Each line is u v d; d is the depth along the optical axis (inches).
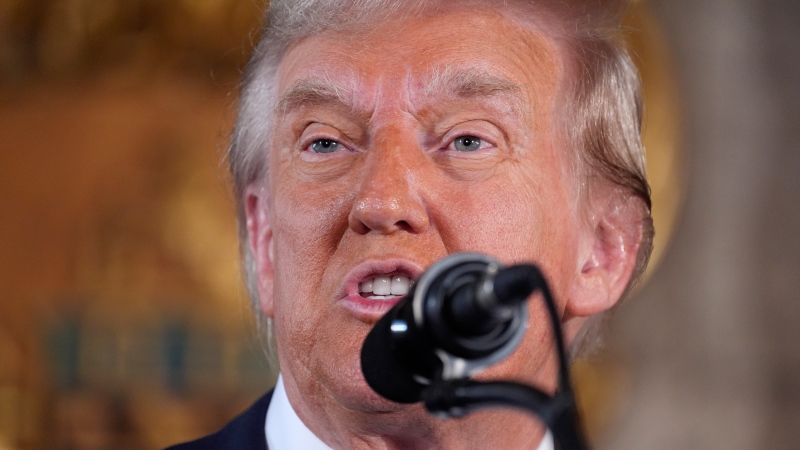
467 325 93.7
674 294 439.2
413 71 157.9
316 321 152.5
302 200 157.4
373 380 104.9
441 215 151.8
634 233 188.2
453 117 157.9
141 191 392.8
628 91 190.2
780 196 443.2
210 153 393.7
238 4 389.1
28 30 388.2
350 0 161.3
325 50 162.4
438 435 157.2
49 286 387.5
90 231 390.6
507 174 158.4
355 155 159.3
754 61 446.9
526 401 92.1
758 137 444.1
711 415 431.2
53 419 381.1
